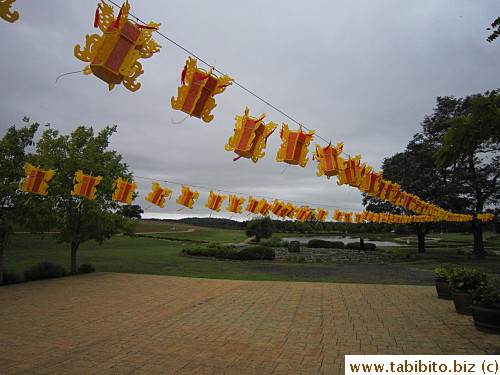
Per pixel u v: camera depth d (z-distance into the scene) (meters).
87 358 4.88
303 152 4.25
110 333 6.06
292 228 60.28
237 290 10.12
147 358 4.85
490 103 5.28
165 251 25.62
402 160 25.28
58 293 9.80
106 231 13.70
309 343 5.39
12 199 11.01
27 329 6.32
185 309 7.82
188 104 2.99
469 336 5.52
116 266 16.86
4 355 5.01
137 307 8.05
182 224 70.69
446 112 22.55
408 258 20.28
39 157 11.88
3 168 10.94
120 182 7.68
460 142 5.78
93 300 8.84
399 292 9.58
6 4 2.11
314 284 11.12
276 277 13.34
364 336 5.66
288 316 7.09
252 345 5.35
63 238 13.14
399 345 5.17
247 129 3.64
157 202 7.71
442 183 21.47
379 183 6.97
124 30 2.43
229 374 4.28
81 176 7.59
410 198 9.43
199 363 4.64
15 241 27.27
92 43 2.32
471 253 24.64
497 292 5.85
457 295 7.03
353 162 5.45
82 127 13.84
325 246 29.38
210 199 8.27
